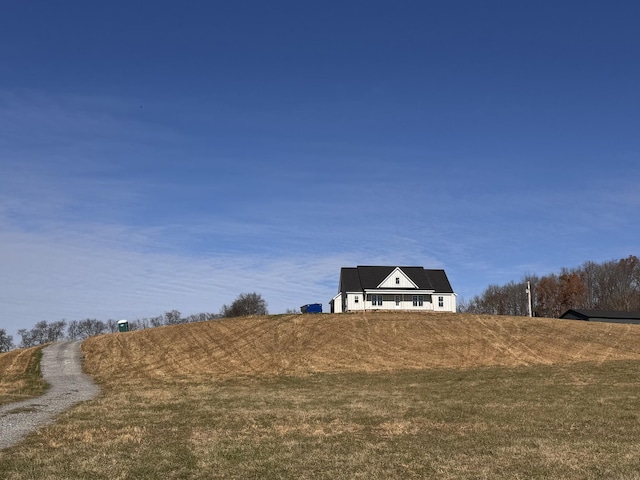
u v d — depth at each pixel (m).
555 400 23.48
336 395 26.98
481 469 12.09
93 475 11.69
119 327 70.62
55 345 58.81
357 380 35.91
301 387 32.44
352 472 12.02
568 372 36.44
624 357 46.19
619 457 12.92
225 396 27.03
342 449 14.26
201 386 34.22
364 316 66.81
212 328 62.44
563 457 13.02
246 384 35.34
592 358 46.00
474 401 23.62
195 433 16.58
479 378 34.69
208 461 12.98
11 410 21.88
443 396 25.73
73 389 33.31
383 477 11.62
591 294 118.88
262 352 51.06
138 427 17.55
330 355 49.19
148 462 12.84
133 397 26.83
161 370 45.19
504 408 21.27
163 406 22.97
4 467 12.27
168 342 56.81
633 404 21.92
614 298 110.75
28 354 53.34
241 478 11.63
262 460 13.09
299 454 13.70
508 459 12.94
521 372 37.62
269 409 21.83
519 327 60.50
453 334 57.19
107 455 13.48
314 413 20.56
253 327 61.75
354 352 50.19
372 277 79.81
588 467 12.09
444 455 13.45
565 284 115.31
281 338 56.25
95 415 20.38
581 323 62.88
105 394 29.56
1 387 35.44
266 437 15.91
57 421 18.88
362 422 18.50
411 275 81.31
